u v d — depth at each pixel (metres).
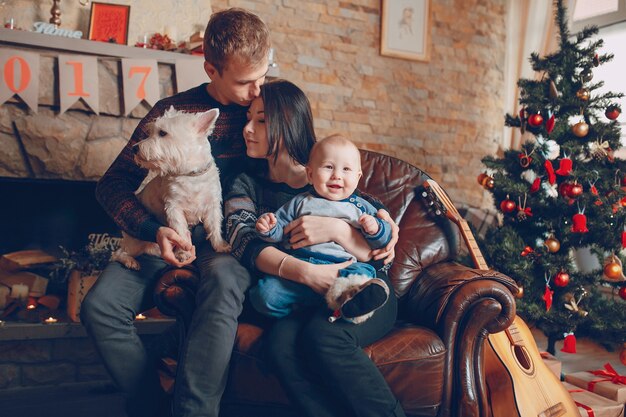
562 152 2.98
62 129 2.98
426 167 4.56
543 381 2.01
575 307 2.78
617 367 3.14
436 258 2.24
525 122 3.11
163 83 3.18
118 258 1.93
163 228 1.78
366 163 2.41
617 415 2.32
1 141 2.91
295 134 1.93
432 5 4.55
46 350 2.88
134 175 2.03
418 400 1.77
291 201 1.87
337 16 4.20
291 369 1.64
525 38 4.46
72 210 3.27
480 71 4.77
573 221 2.73
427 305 1.96
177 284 1.83
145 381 1.88
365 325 1.69
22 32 2.86
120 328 1.84
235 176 2.01
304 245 1.75
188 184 1.81
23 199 3.18
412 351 1.76
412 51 4.44
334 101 4.20
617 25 3.94
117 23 3.29
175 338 2.08
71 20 3.33
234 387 1.76
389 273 2.18
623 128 3.85
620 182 2.93
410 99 4.48
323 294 1.68
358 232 1.79
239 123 2.07
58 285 3.21
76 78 2.95
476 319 1.84
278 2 4.00
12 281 3.04
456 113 4.67
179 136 1.76
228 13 1.92
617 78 3.94
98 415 2.45
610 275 2.71
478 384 1.84
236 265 1.79
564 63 3.02
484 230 4.28
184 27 3.59
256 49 1.86
